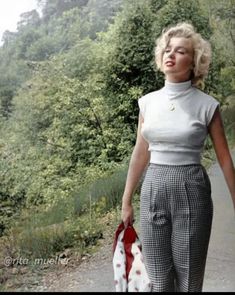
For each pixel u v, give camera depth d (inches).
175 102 79.9
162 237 81.1
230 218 187.5
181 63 79.5
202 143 80.2
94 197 237.5
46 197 265.0
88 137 314.3
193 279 81.8
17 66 311.4
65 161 300.4
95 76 331.6
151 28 338.3
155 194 80.3
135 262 84.7
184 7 355.9
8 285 146.1
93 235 184.9
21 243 171.8
